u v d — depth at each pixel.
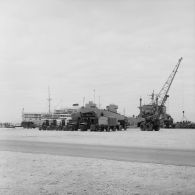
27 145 34.50
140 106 111.94
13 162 21.27
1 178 15.92
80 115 90.00
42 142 39.25
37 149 29.95
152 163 20.53
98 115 88.56
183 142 39.31
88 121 88.31
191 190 13.24
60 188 13.75
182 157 23.66
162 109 111.56
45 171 17.78
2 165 20.00
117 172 17.36
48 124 103.69
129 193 12.80
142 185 14.21
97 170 18.00
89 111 88.62
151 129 93.94
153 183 14.58
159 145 34.50
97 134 63.94
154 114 101.12
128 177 15.95
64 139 45.56
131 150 28.72
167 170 17.89
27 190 13.41
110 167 19.03
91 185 14.23
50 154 25.80
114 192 13.01
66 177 16.12
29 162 21.22
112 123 86.69
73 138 48.28
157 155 24.80
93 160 22.03
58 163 20.78
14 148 31.08
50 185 14.32
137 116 118.38
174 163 20.59
